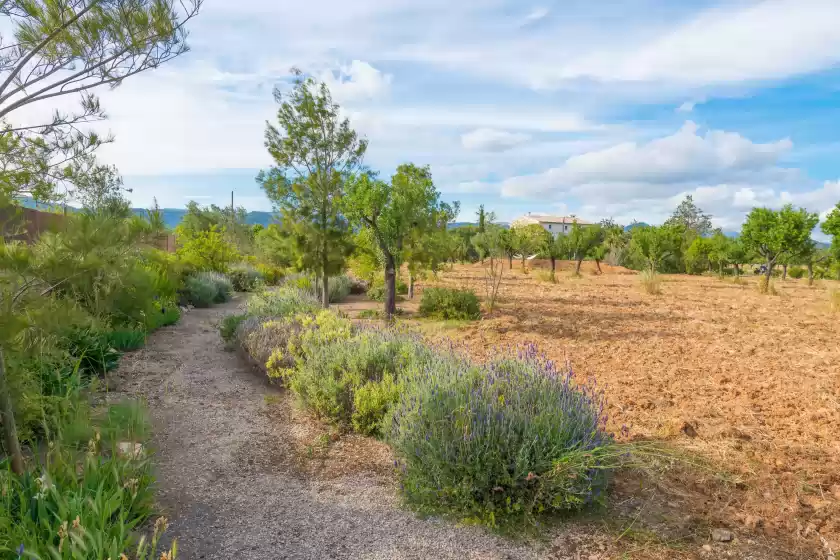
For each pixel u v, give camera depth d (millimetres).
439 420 3828
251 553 3008
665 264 45938
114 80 3732
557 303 17281
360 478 4086
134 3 3570
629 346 9711
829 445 4852
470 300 13211
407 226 13555
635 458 4359
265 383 6848
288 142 13266
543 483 3391
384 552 3059
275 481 4020
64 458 3467
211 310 14180
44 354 3797
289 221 13641
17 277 2777
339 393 5246
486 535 3270
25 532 2529
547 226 87938
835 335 11055
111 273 3162
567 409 3951
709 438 4988
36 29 3447
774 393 6598
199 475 4086
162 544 3049
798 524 3412
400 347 6336
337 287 18094
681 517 3488
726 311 15336
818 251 33531
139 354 8195
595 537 3242
